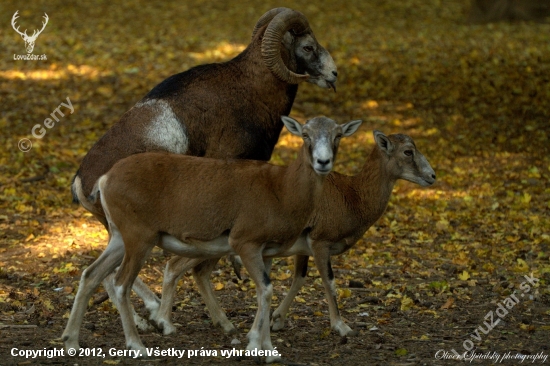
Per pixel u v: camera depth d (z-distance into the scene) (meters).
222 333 24.53
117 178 21.61
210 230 21.58
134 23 91.12
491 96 60.34
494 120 55.72
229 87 26.23
